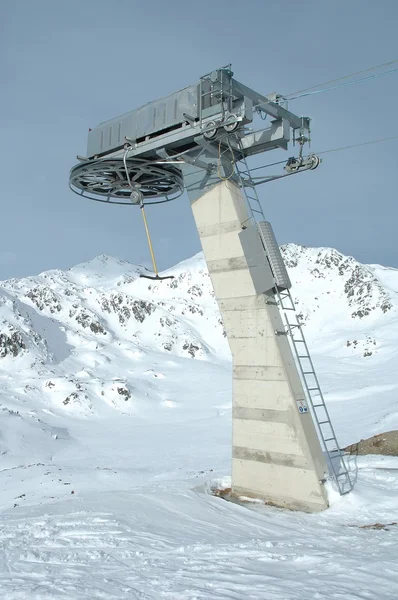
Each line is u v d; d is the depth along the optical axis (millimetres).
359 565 9148
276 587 7762
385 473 18656
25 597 7031
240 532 12398
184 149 18219
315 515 14633
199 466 73688
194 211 17594
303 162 16797
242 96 16750
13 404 141500
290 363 16156
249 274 16375
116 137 19031
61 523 11844
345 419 103562
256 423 16406
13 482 60000
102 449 102500
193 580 8047
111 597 7109
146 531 11508
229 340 17031
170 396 171625
